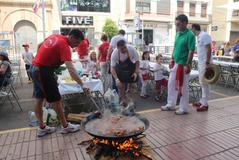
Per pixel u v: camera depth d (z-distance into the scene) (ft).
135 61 16.83
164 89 22.16
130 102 16.89
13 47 57.52
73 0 84.12
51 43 12.22
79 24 86.22
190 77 20.02
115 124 10.59
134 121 10.94
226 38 109.50
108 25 81.61
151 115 16.66
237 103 19.29
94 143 11.33
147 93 23.31
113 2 89.61
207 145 12.14
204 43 16.30
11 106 19.69
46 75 12.34
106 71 23.72
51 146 12.26
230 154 11.28
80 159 10.96
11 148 12.18
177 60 16.40
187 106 16.80
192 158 10.98
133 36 81.00
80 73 19.71
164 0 97.25
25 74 35.47
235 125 14.58
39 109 13.10
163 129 14.12
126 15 91.20
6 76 18.89
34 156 11.37
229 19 107.45
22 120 16.39
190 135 13.29
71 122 14.96
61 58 12.24
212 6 107.96
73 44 12.73
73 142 12.60
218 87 26.25
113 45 21.79
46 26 80.69
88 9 86.84
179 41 16.20
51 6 80.43
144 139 12.55
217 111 17.25
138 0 92.89
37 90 12.80
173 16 99.50
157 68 21.24
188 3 102.73
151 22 96.22
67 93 15.71
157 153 11.42
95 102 16.99
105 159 10.41
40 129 13.41
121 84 16.78
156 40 98.27
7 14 76.07
